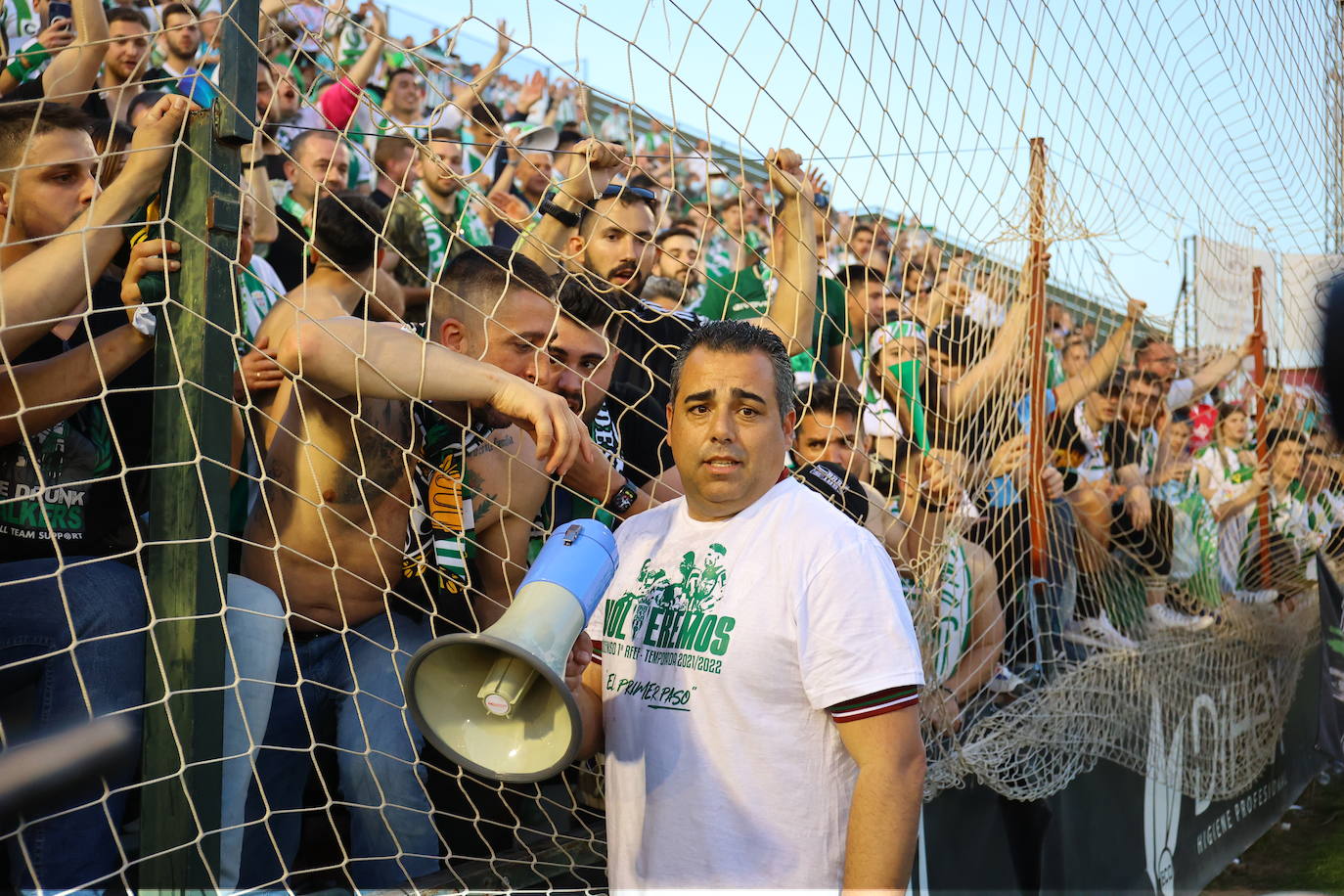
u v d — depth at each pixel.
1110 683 3.29
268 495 1.97
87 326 1.54
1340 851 4.44
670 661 1.63
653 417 2.50
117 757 0.83
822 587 1.55
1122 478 3.77
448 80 3.64
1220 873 4.14
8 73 2.45
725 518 1.67
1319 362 1.03
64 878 1.64
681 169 4.25
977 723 2.80
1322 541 5.01
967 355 2.89
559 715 1.49
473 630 2.11
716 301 3.61
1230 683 4.18
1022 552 3.03
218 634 1.51
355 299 2.12
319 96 3.23
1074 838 3.05
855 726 1.52
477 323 2.00
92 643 1.72
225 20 1.52
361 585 1.99
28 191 1.87
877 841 1.48
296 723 1.99
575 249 2.52
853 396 2.77
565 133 3.97
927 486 2.61
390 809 1.96
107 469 1.96
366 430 1.92
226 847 1.76
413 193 3.49
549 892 1.97
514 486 2.07
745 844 1.55
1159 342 3.96
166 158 1.54
